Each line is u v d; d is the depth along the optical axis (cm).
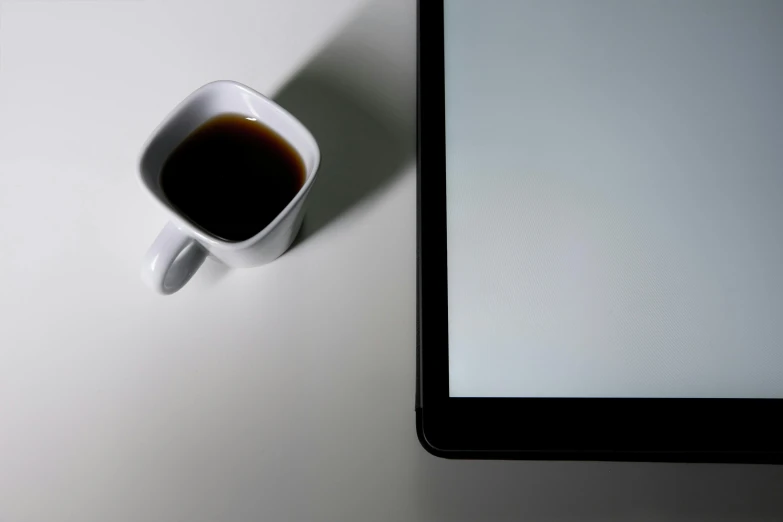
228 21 56
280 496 50
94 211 53
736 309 47
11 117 54
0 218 53
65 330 51
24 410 50
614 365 46
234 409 51
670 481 50
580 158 48
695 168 48
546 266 47
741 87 48
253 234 47
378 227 53
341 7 56
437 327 47
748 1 49
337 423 51
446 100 49
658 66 49
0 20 56
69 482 50
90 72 55
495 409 46
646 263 47
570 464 50
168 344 51
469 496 50
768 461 46
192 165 47
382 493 50
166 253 46
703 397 46
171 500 50
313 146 46
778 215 47
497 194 48
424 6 50
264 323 52
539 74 49
